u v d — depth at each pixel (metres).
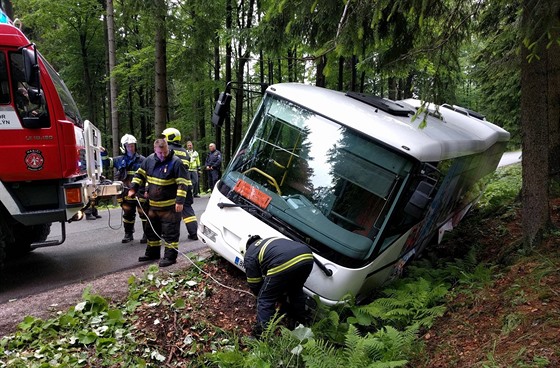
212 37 12.48
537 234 4.86
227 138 18.84
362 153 4.50
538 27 3.72
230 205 4.87
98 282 5.28
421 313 4.31
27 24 17.92
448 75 4.37
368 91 21.19
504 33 5.25
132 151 7.81
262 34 9.10
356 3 4.24
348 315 4.50
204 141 22.17
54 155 5.20
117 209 11.83
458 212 7.92
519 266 4.57
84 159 6.16
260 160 4.94
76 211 5.44
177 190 5.80
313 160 4.70
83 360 3.60
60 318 4.09
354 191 4.49
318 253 4.38
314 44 6.71
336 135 4.64
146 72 16.70
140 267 6.09
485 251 6.20
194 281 5.21
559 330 3.16
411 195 4.40
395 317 4.13
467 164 6.51
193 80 14.38
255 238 4.38
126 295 4.85
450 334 3.78
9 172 5.02
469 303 4.23
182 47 13.46
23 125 5.05
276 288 4.02
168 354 3.90
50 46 21.78
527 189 4.96
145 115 25.27
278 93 5.05
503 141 9.21
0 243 5.21
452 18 4.28
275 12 5.27
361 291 4.63
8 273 5.85
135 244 7.57
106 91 25.25
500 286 4.31
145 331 4.13
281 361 3.55
